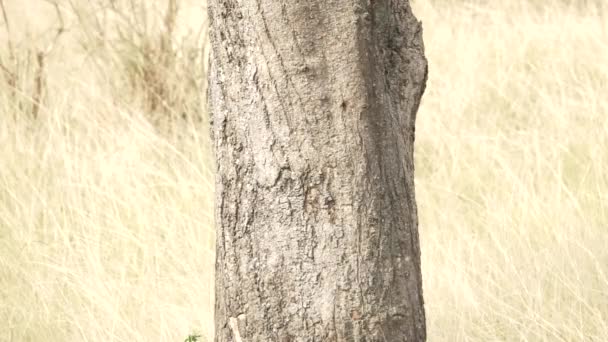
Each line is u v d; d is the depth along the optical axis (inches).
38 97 537.0
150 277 370.3
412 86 206.8
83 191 446.9
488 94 555.8
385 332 202.4
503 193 420.5
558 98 537.3
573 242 356.8
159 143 498.9
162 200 429.4
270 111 196.7
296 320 203.5
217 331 219.6
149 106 552.7
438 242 372.5
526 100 550.3
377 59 196.5
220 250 213.0
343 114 194.1
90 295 352.8
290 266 201.6
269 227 202.1
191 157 490.9
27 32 581.3
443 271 342.0
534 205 387.9
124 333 328.2
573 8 685.9
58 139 489.7
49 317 348.5
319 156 195.8
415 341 208.8
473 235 383.9
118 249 398.6
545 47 614.2
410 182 206.8
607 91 526.3
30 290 369.7
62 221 425.7
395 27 204.8
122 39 562.9
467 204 423.2
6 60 581.0
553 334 300.8
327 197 197.3
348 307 200.1
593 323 310.3
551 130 488.4
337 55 192.4
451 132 502.0
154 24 574.9
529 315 311.4
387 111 198.7
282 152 197.5
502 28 657.6
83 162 459.5
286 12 191.9
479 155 469.1
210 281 358.6
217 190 211.0
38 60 543.8
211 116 210.2
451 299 330.0
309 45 192.4
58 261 385.1
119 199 422.3
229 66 201.2
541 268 341.7
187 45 585.3
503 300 329.7
